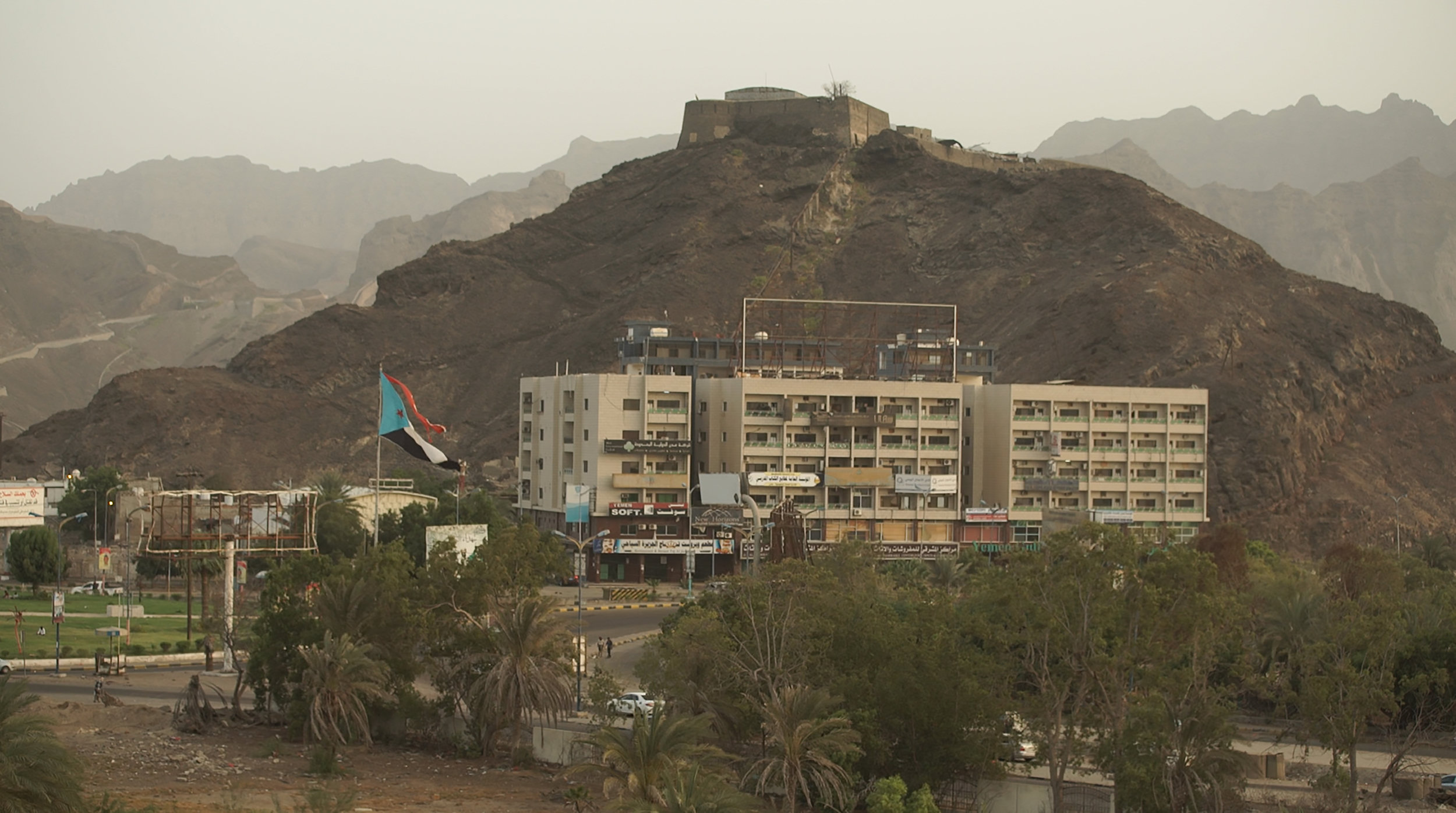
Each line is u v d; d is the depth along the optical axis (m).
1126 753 61.12
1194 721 61.78
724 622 71.88
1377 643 68.44
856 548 104.31
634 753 58.16
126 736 73.62
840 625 70.62
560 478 165.12
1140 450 171.88
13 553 146.62
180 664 103.25
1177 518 172.62
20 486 169.12
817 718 61.59
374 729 79.88
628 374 174.50
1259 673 82.38
